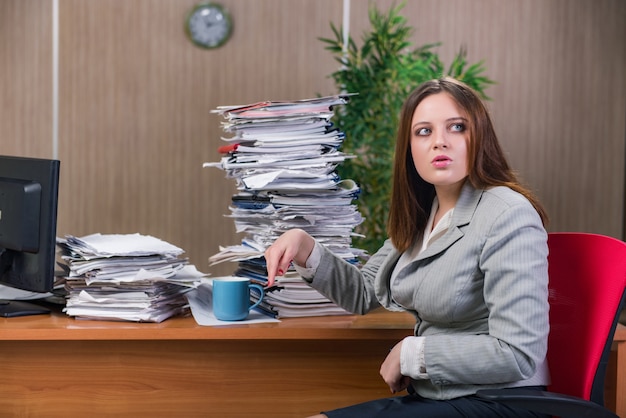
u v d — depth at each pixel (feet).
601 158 16.76
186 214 16.76
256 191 6.93
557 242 5.77
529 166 16.75
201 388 6.56
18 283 6.83
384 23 16.34
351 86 15.74
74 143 16.58
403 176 5.90
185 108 16.65
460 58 16.28
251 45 16.61
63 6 16.46
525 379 5.11
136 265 6.57
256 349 6.56
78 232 16.67
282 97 16.66
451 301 5.33
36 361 6.45
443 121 5.49
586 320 5.38
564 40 16.61
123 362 6.50
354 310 6.58
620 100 16.69
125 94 16.58
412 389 5.79
